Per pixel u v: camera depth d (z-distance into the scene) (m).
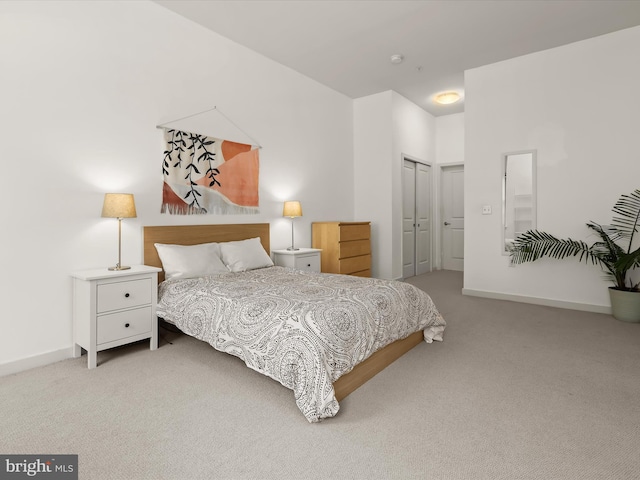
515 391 2.01
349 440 1.57
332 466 1.40
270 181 4.13
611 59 3.60
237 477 1.34
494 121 4.32
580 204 3.80
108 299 2.40
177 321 2.52
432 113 6.31
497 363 2.41
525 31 3.55
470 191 4.52
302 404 1.71
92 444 1.54
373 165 5.36
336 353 1.83
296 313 1.95
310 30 3.50
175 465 1.41
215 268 3.09
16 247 2.30
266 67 4.05
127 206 2.59
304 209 4.61
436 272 6.38
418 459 1.44
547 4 3.10
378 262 5.36
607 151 3.64
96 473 1.36
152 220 3.02
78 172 2.57
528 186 4.11
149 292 2.63
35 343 2.38
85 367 2.36
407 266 5.84
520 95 4.12
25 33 2.32
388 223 5.24
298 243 4.52
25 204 2.33
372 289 2.45
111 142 2.75
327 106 4.98
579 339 2.88
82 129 2.59
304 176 4.61
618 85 3.57
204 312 2.34
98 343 2.36
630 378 2.17
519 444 1.53
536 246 3.93
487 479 1.33
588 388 2.04
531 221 4.09
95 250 2.67
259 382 2.13
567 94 3.84
